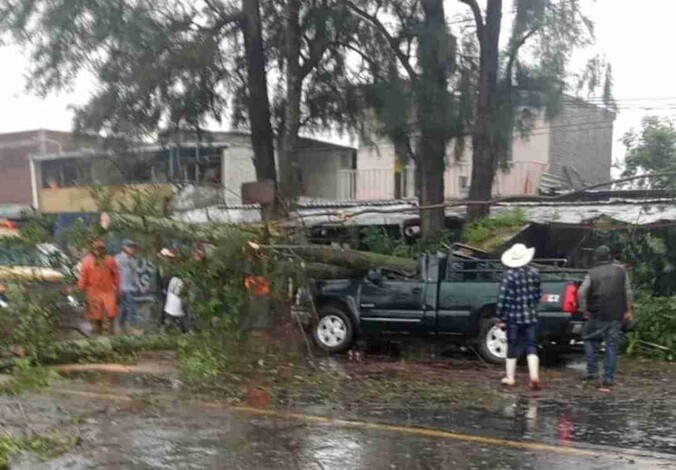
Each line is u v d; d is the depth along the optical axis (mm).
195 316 11531
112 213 11078
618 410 8875
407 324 13180
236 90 19359
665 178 16562
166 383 10281
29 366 10219
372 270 13484
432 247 16438
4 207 35000
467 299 12805
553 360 13383
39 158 34156
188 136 18844
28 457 6672
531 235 17594
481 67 18438
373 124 19531
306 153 32219
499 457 6695
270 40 19781
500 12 18375
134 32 16719
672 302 13758
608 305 10695
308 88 19828
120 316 12383
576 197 19391
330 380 10695
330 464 6473
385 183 31516
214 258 11414
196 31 18125
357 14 18609
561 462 6539
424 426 7918
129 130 17641
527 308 10328
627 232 15844
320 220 16797
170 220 11438
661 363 13023
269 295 11977
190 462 6531
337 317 13617
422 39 17656
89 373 10883
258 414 8453
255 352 11719
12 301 10461
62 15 16391
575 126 33281
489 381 10898
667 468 6398
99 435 7441
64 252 11039
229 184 28344
